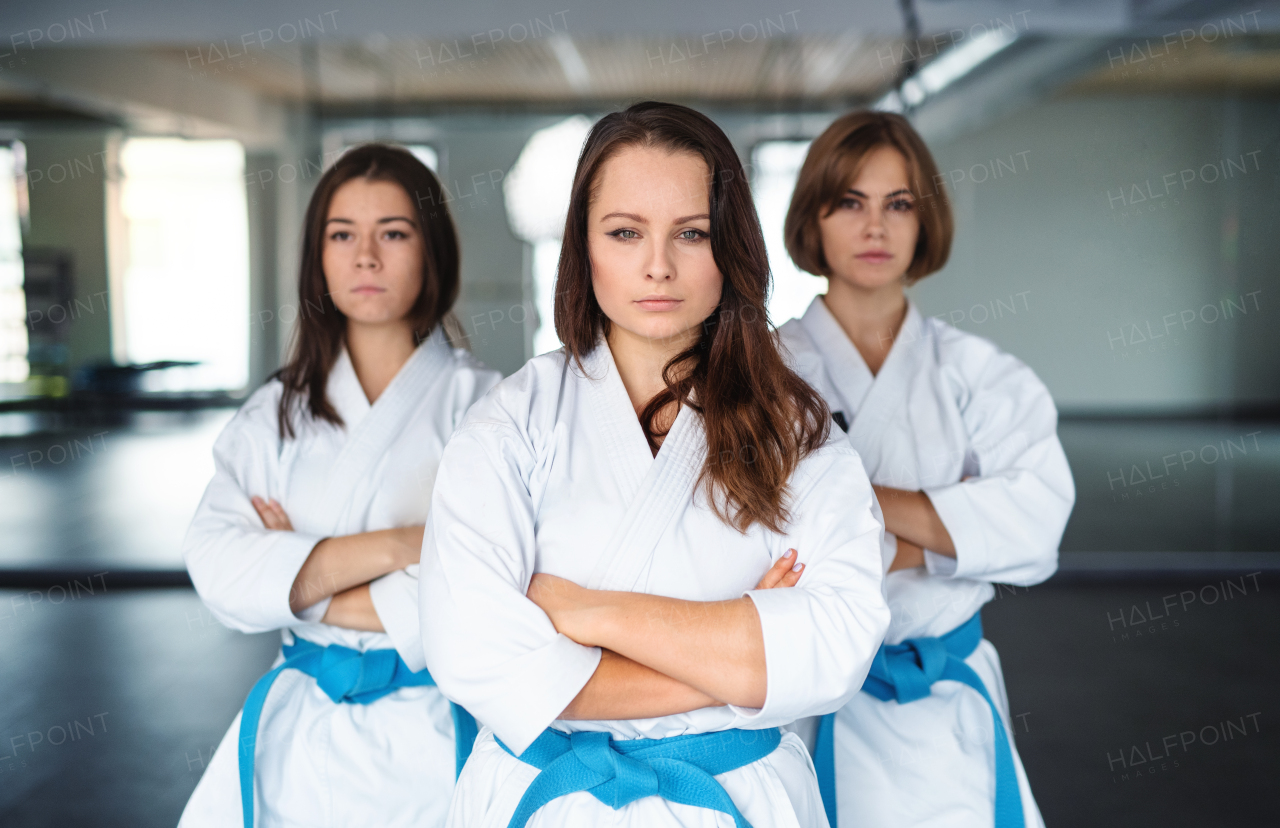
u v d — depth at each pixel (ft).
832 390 5.09
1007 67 15.60
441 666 3.05
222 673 11.46
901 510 4.58
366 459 4.77
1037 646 12.38
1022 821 4.54
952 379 5.22
